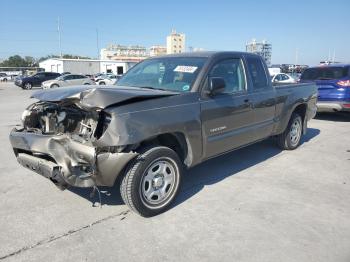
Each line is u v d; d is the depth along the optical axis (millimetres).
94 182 3570
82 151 3549
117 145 3463
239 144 5180
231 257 3186
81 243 3395
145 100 3811
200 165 5891
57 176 3631
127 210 4109
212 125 4543
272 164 5988
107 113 3547
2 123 10297
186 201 4379
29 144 3910
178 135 4156
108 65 64438
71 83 32188
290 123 6719
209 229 3682
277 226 3754
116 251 3268
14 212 4039
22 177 5227
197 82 4430
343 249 3322
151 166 3855
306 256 3203
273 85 6168
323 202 4395
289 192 4715
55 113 4125
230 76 5051
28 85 33938
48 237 3500
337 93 10203
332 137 8352
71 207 4176
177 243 3412
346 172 5613
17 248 3301
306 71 11117
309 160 6270
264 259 3154
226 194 4621
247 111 5184
